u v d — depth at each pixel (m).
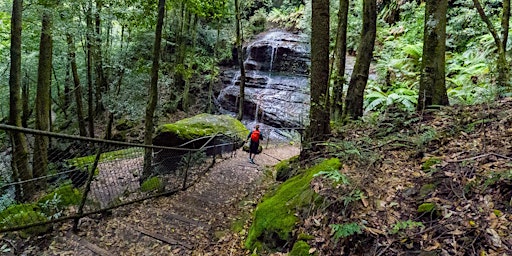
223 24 17.59
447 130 3.98
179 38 15.66
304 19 17.83
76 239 4.11
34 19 7.86
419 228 2.38
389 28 13.64
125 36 14.39
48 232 4.17
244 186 6.65
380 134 4.87
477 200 2.45
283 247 3.11
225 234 4.34
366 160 3.69
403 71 9.90
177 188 6.38
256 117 16.67
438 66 5.02
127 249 4.04
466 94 6.90
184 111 17.09
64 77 14.19
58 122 14.28
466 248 2.08
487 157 2.93
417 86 9.15
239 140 10.88
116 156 7.99
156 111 14.23
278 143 13.91
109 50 12.56
